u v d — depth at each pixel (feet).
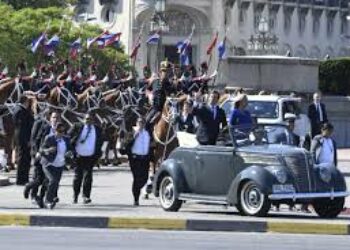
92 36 403.75
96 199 144.56
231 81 272.92
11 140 185.57
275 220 116.16
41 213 119.85
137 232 111.75
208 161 125.80
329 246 102.32
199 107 137.18
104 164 211.61
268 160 121.19
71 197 146.41
